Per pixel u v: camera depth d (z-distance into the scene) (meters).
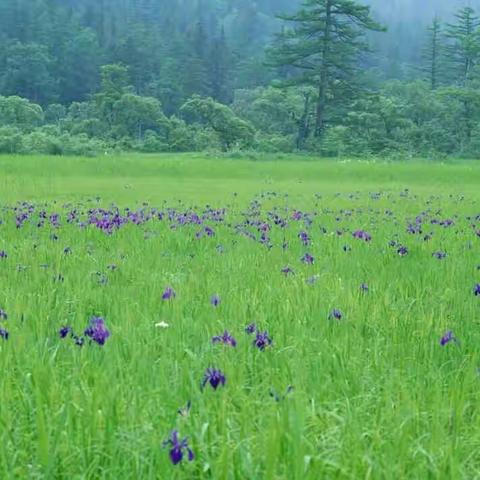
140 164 44.50
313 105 85.88
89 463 3.54
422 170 45.12
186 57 125.25
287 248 11.11
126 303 6.67
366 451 3.52
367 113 75.31
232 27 193.50
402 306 6.88
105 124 85.38
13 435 3.78
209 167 44.88
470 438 3.86
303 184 36.66
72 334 5.30
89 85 127.19
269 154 70.88
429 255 10.72
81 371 4.57
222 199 24.81
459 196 27.84
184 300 6.86
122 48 124.44
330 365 5.01
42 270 8.58
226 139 77.00
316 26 79.25
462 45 110.38
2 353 4.91
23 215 14.21
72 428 3.75
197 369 4.81
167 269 9.16
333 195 27.61
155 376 4.64
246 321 6.18
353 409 4.16
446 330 6.05
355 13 78.62
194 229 13.82
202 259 9.97
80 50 127.69
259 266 9.38
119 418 3.90
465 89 80.25
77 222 14.50
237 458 3.49
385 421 4.02
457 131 78.56
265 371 4.79
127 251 10.78
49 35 131.50
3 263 9.25
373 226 15.11
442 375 4.92
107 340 5.15
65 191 27.03
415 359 5.27
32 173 37.62
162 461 3.40
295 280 7.97
